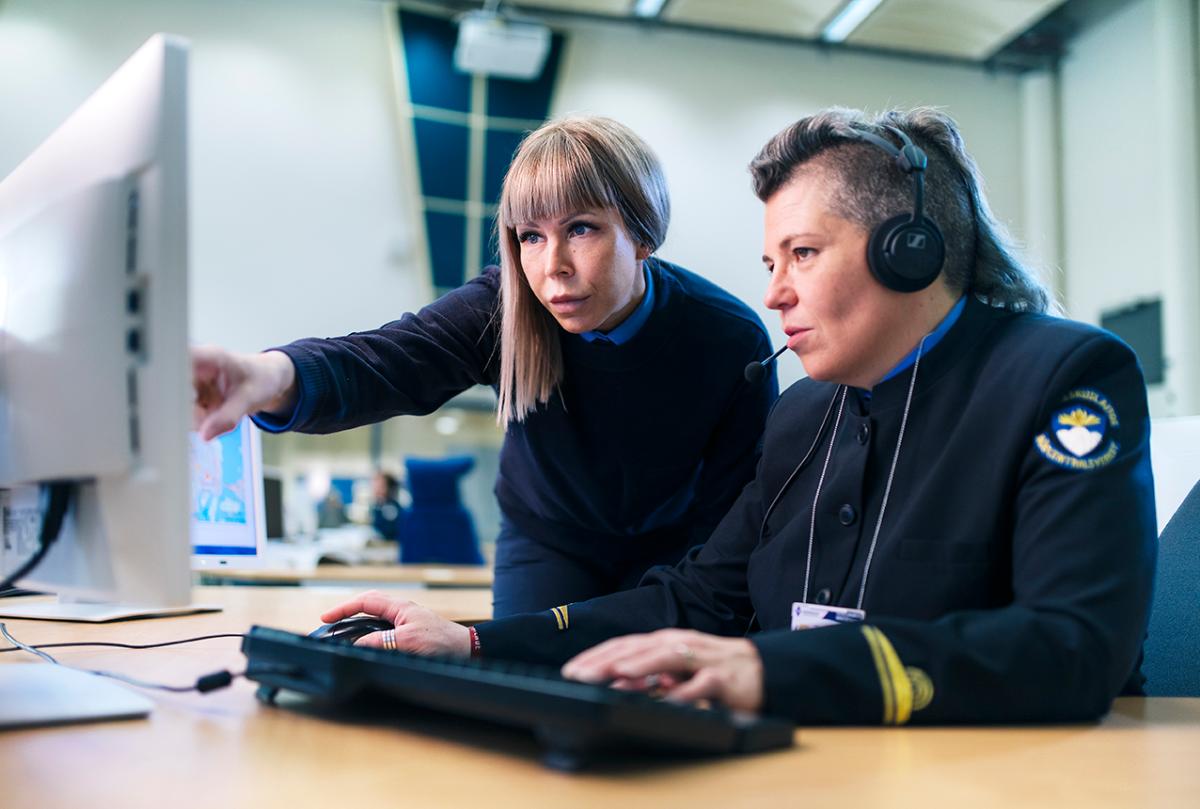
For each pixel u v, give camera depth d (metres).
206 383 1.01
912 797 0.55
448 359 1.50
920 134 1.01
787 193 0.97
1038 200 9.48
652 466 1.66
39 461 0.78
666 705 0.60
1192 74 8.22
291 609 1.77
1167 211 8.18
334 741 0.67
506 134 8.87
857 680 0.74
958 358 0.98
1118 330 8.69
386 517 6.96
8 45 7.90
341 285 8.61
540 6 8.99
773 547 1.09
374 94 8.79
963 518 0.91
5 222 0.89
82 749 0.64
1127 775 0.61
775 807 0.53
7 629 1.37
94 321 0.73
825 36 9.41
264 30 8.59
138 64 0.74
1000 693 0.75
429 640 1.03
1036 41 9.43
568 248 1.38
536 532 1.86
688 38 9.34
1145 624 0.83
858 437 1.02
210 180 8.34
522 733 0.70
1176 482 1.37
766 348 1.65
